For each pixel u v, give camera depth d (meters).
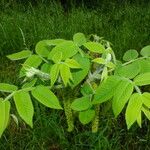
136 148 2.08
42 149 2.00
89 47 1.01
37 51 1.13
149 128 2.12
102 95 0.89
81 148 1.98
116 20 4.04
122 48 3.30
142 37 3.52
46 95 0.92
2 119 0.86
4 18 4.14
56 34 3.66
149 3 4.51
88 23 3.93
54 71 0.92
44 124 2.16
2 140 2.09
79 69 0.99
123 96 0.86
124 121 2.19
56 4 4.47
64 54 0.98
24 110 0.88
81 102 1.04
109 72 1.11
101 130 2.03
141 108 0.87
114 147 2.01
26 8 4.55
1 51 3.37
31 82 1.06
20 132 2.18
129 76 0.92
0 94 2.38
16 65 3.11
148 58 1.07
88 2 4.73
